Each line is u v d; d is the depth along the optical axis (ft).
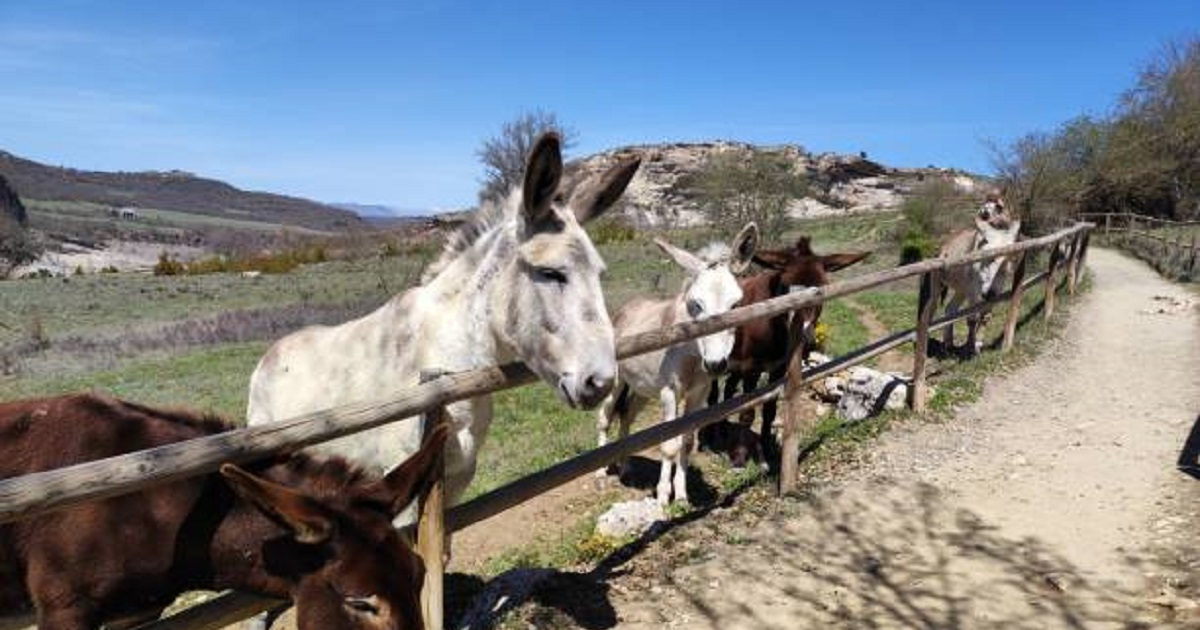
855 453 22.52
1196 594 14.24
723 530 17.94
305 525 8.31
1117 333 41.01
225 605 9.80
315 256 158.81
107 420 9.68
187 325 78.33
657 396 23.30
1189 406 26.86
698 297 20.04
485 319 12.32
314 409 13.79
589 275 11.50
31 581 9.12
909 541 17.10
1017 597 14.61
